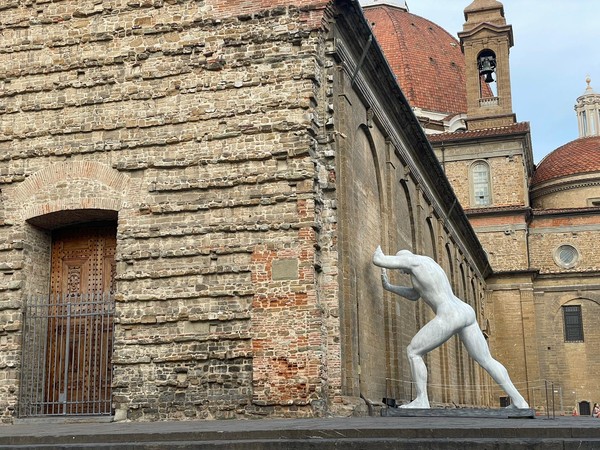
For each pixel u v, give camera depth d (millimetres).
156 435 13055
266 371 20516
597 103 86812
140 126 22984
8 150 23891
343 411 20672
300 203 21391
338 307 21500
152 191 22469
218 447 11695
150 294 21797
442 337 23188
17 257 23234
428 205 39969
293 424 14766
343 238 22766
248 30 22875
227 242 21641
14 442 13383
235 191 21922
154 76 23234
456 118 73500
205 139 22469
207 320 21234
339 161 23375
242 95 22500
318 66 22641
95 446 12219
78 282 24062
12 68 24422
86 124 23438
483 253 57031
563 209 64375
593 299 62125
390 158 30828
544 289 63219
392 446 11070
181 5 23516
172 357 21234
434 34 84500
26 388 22625
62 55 24172
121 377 21500
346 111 24062
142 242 22250
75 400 22828
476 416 21641
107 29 23984
